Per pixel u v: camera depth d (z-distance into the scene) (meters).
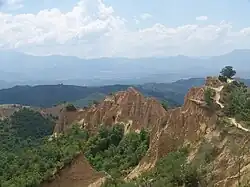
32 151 80.44
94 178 57.56
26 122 133.12
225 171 48.34
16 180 62.03
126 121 89.69
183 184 49.22
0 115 150.38
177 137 64.31
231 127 55.31
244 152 49.00
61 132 107.06
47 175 58.00
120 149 79.62
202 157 53.81
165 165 58.22
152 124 82.69
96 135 88.88
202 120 61.50
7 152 93.81
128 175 66.44
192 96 69.00
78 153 60.50
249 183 43.25
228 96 63.81
